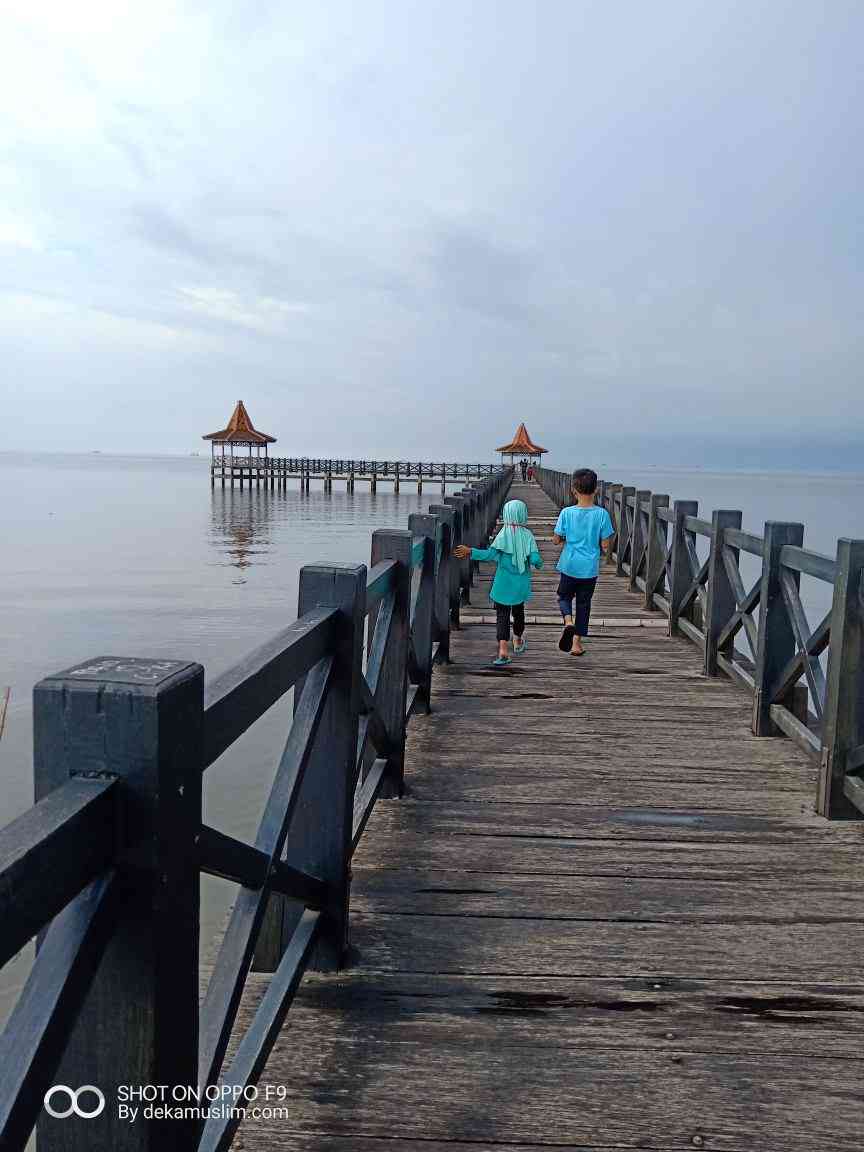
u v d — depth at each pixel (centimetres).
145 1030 110
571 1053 222
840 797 382
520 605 725
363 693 281
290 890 204
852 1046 227
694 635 742
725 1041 228
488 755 466
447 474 7862
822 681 423
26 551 3897
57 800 98
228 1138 173
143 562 3550
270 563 3569
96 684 106
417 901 303
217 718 138
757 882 322
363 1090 206
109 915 105
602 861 338
